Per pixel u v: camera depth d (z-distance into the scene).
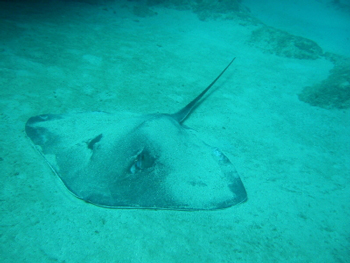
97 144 3.33
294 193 3.87
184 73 8.12
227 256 2.60
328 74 9.63
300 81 8.89
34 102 4.88
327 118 6.54
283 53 11.37
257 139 5.33
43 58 6.75
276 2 28.50
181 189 3.08
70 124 4.09
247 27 14.20
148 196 2.87
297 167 4.59
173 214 3.01
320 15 25.64
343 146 5.43
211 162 3.76
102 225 2.69
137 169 3.05
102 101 5.58
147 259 2.43
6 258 2.17
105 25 11.34
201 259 2.52
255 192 3.75
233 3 15.97
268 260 2.63
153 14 14.60
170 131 3.87
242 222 3.11
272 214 3.35
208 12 15.44
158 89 6.72
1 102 4.59
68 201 2.90
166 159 3.33
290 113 6.65
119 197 2.75
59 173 2.97
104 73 6.89
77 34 9.29
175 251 2.56
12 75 5.54
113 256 2.39
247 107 6.67
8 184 2.97
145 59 8.53
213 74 8.52
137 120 3.98
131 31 11.37
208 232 2.86
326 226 3.27
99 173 2.90
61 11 11.70
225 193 3.26
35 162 3.40
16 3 10.99
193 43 11.42
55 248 2.35
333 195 3.95
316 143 5.44
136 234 2.66
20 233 2.42
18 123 4.15
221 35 13.14
